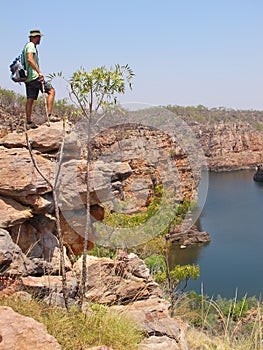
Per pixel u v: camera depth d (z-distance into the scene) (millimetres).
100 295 6582
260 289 25156
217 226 44344
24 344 4000
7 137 6766
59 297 5918
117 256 7160
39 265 6332
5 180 6293
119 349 4879
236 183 82875
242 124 115375
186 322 6984
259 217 48375
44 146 6695
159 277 9594
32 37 7305
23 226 6512
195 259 31438
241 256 32719
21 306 5062
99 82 5543
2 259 5676
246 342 5477
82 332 4891
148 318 6125
